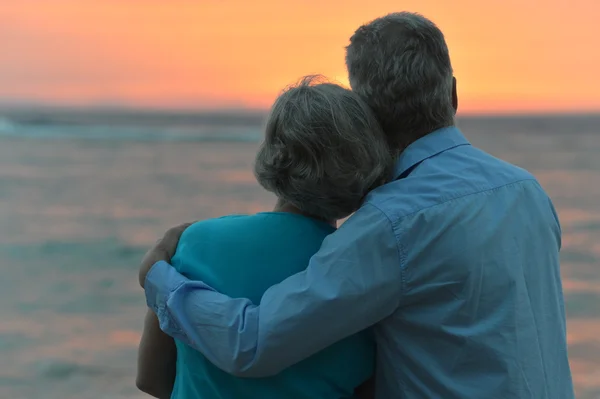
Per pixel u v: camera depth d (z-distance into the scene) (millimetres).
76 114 107312
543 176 29812
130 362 7852
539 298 1400
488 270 1352
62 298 10844
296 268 1482
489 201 1408
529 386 1334
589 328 9094
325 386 1491
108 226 17672
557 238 1525
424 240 1357
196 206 21031
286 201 1595
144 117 100188
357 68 1548
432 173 1443
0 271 12734
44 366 7605
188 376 1493
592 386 6875
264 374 1366
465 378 1363
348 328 1362
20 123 76312
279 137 1455
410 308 1395
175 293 1413
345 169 1438
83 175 28797
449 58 1534
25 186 25109
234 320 1351
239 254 1481
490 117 123500
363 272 1349
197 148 45938
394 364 1442
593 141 55469
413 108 1508
